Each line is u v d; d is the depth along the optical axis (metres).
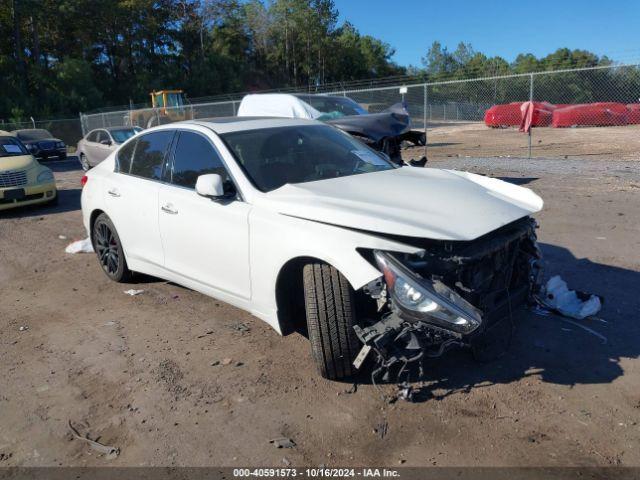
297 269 3.55
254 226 3.60
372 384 3.40
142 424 3.13
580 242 6.17
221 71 63.75
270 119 4.73
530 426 2.92
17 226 8.95
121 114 27.16
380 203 3.35
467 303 2.87
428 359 3.63
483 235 3.13
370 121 8.76
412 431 2.93
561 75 34.88
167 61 65.44
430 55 88.31
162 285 5.49
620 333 3.91
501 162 13.96
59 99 43.78
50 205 10.87
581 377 3.37
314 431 2.97
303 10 77.31
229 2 72.69
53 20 50.53
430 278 2.95
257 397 3.33
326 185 3.76
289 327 3.66
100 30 56.59
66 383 3.64
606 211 7.59
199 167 4.25
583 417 2.97
